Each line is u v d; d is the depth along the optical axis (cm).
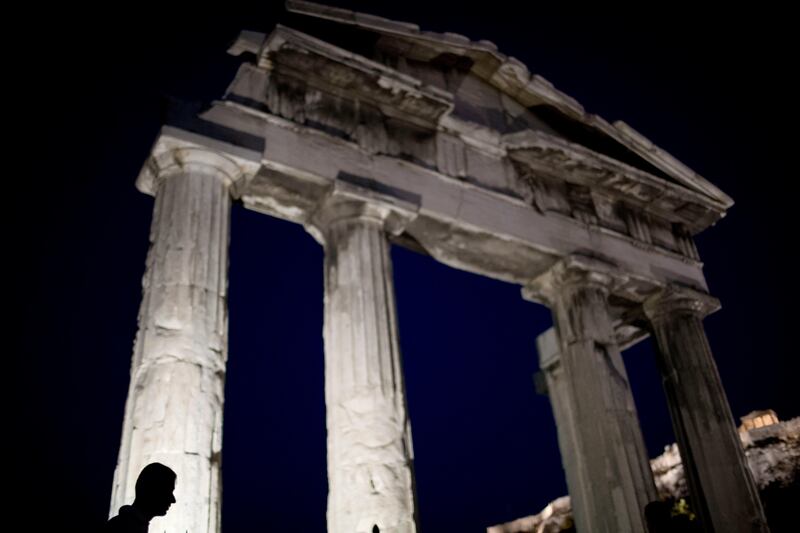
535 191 1794
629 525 1482
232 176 1363
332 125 1506
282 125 1434
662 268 1950
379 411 1272
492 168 1738
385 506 1191
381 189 1502
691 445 1816
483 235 1647
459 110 1747
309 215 1511
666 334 1941
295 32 1438
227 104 1385
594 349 1677
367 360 1312
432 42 1703
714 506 1728
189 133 1312
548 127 1938
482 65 1825
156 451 1053
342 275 1398
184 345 1147
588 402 1631
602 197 1944
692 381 1853
